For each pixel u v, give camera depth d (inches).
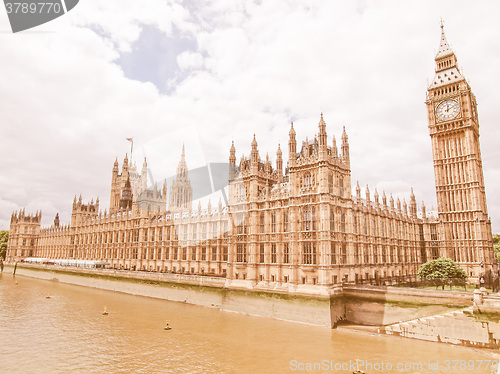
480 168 4239.7
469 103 3993.6
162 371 1519.4
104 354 1742.1
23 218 7573.8
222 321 2397.9
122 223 4874.5
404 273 3644.2
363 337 1982.0
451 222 3941.9
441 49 4379.9
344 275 2480.3
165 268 3917.3
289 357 1672.0
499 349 1717.5
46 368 1560.0
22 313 2728.8
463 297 1905.8
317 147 2630.4
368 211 3120.1
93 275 4436.5
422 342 1884.8
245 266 2822.3
